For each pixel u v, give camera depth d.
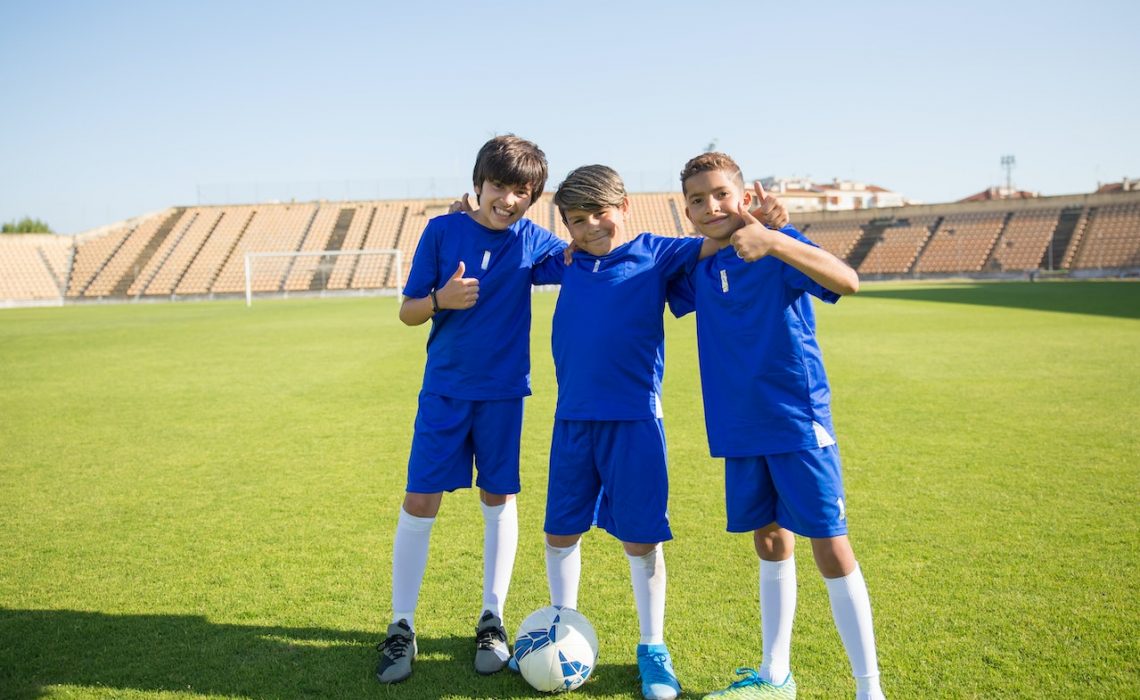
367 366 11.89
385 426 7.38
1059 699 2.53
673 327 18.86
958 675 2.69
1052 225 43.41
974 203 46.78
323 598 3.48
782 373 2.53
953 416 7.18
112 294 43.19
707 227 2.63
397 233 50.09
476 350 3.06
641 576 2.82
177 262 46.28
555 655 2.65
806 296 2.61
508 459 3.13
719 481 5.33
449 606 3.40
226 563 3.91
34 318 26.44
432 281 3.14
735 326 2.60
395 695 2.66
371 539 4.26
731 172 2.63
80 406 8.58
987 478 5.15
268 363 12.38
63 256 45.53
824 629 3.10
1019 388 8.57
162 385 10.08
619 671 2.83
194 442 6.76
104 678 2.77
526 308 3.18
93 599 3.47
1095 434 6.34
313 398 8.99
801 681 2.70
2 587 3.61
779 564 2.67
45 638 3.08
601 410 2.79
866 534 4.12
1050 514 4.40
